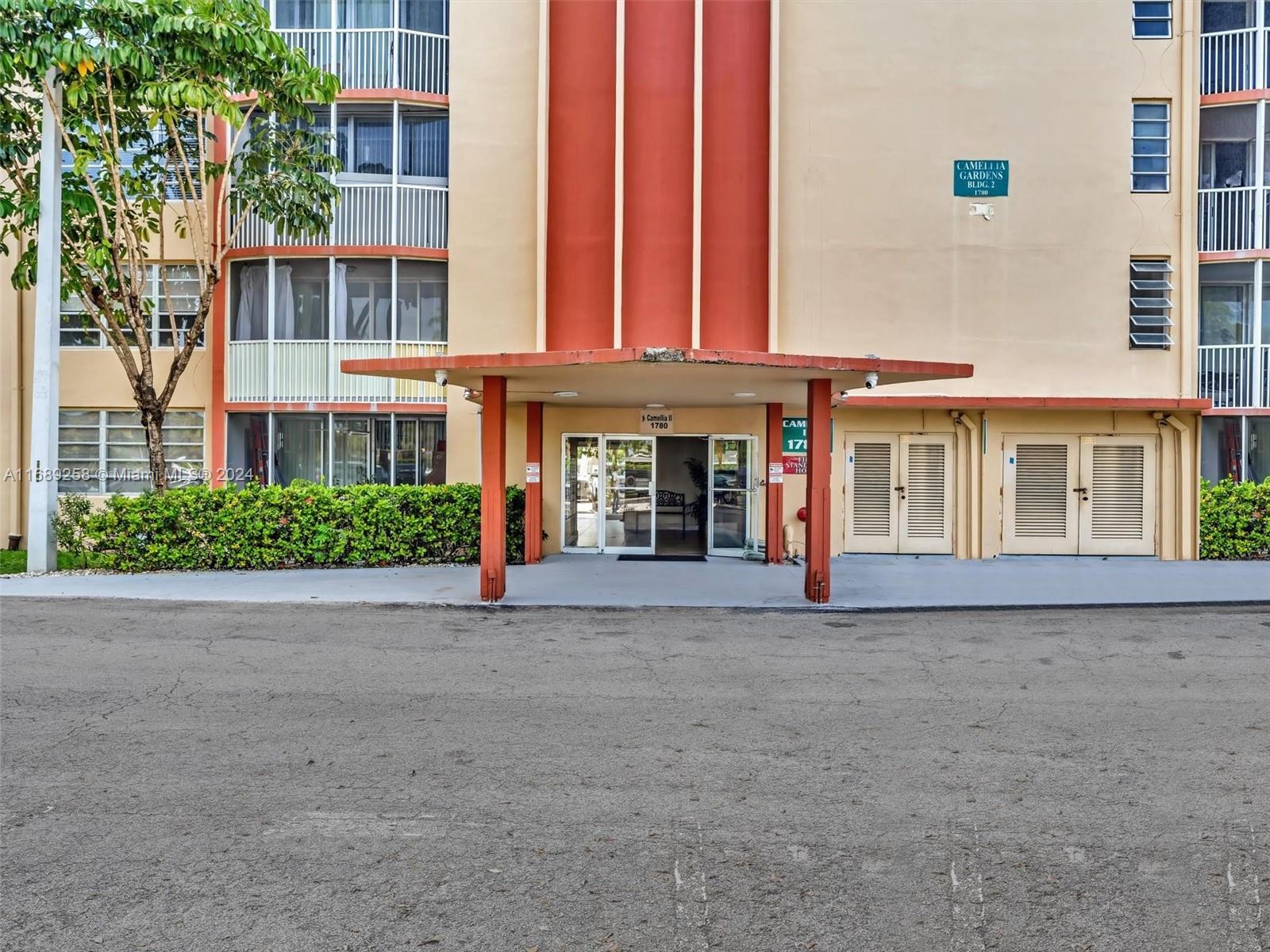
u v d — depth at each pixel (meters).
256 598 12.38
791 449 17.38
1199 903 4.23
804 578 14.68
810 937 3.92
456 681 8.17
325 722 6.89
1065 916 4.11
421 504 15.98
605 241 17.83
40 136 15.70
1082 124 17.91
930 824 5.09
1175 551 17.58
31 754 6.11
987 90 17.94
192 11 13.72
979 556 17.67
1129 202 17.88
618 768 5.94
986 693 7.90
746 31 17.91
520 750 6.27
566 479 18.19
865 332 17.89
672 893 4.29
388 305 18.41
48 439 14.68
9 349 18.86
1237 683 8.28
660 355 10.42
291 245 18.11
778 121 17.83
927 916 4.09
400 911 4.11
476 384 13.50
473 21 18.17
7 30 13.23
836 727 6.86
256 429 18.61
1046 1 17.89
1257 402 17.75
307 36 18.42
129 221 15.67
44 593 12.64
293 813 5.17
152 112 14.76
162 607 11.84
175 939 3.86
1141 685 8.19
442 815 5.17
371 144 18.48
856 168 17.94
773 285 17.66
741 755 6.21
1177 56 17.88
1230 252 17.77
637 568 15.81
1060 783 5.72
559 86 18.02
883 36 17.95
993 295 17.89
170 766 5.91
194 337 15.91
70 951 3.76
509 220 18.06
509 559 16.98
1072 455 17.77
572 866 4.55
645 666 8.86
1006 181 17.91
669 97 17.84
